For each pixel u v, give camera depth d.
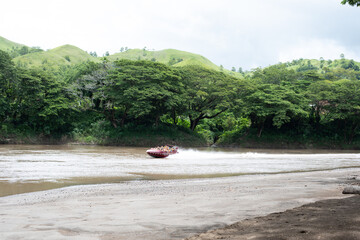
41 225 6.21
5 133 48.00
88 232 5.65
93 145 50.28
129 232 5.62
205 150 46.66
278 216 6.19
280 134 62.88
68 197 10.37
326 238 4.42
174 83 54.59
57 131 52.22
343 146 61.41
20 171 17.77
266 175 17.45
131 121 57.12
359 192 9.42
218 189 11.55
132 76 51.62
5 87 51.44
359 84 63.84
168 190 11.64
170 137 54.47
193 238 5.06
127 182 14.60
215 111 64.50
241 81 59.16
